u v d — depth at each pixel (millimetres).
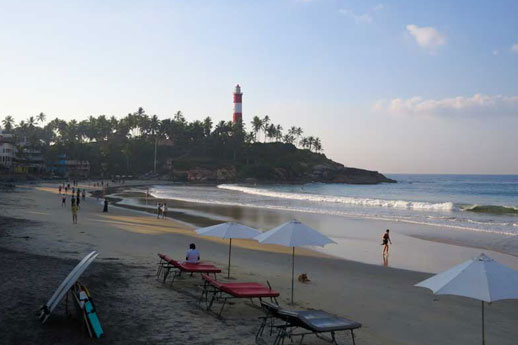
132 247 22062
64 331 8914
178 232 30328
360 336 10453
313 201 72938
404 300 14500
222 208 56719
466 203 72688
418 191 129625
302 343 9516
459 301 14562
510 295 7570
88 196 73125
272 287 15234
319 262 21734
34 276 12969
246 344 9102
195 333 9523
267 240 12711
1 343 8109
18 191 76375
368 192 121500
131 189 112938
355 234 33594
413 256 24656
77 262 15914
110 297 11781
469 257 24547
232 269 18125
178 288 13547
